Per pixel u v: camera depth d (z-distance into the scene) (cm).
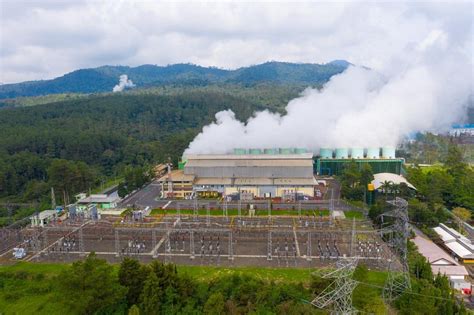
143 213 14750
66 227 12500
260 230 12719
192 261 10819
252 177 18288
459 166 18600
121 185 18300
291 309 7881
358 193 16350
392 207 12875
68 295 7794
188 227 12988
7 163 19125
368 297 8050
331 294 7700
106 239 12644
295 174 18062
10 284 9881
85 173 18900
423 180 16900
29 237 12838
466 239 12075
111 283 8194
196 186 17638
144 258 11094
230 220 14150
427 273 9419
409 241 11088
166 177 18338
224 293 8656
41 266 10775
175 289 8431
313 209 15538
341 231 11681
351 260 7712
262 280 9419
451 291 8750
